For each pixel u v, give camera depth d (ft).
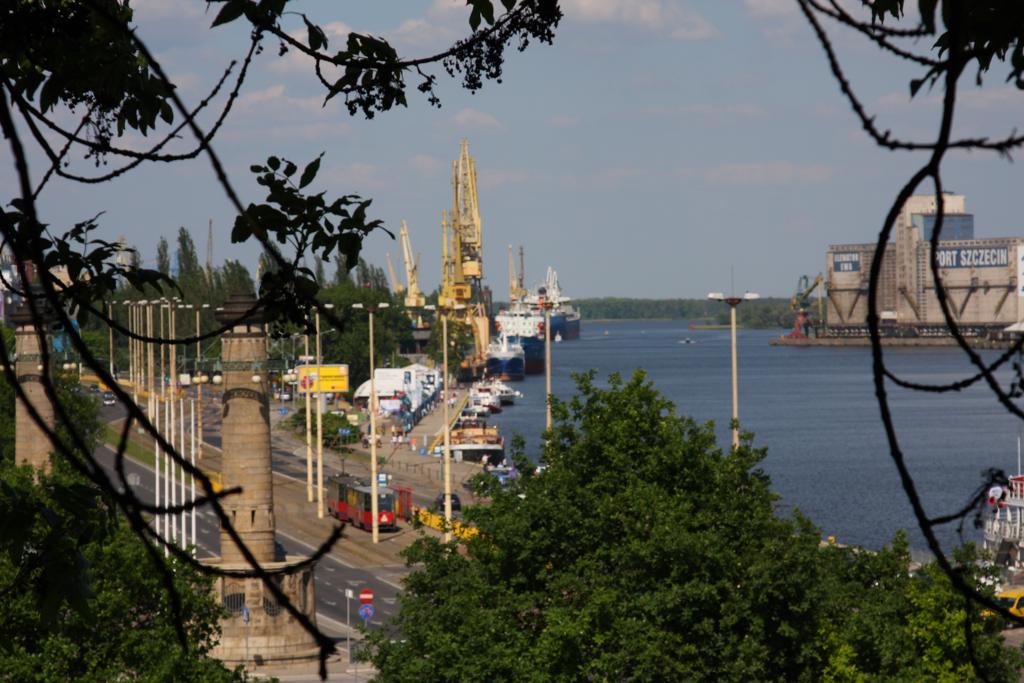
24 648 256.32
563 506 320.91
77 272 81.35
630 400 343.87
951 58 40.27
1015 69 62.59
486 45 72.13
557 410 349.82
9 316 481.05
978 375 45.73
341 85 73.51
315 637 40.63
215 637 423.23
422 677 297.94
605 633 293.64
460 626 302.25
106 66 79.82
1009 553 605.31
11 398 510.58
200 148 41.50
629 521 311.88
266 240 46.57
